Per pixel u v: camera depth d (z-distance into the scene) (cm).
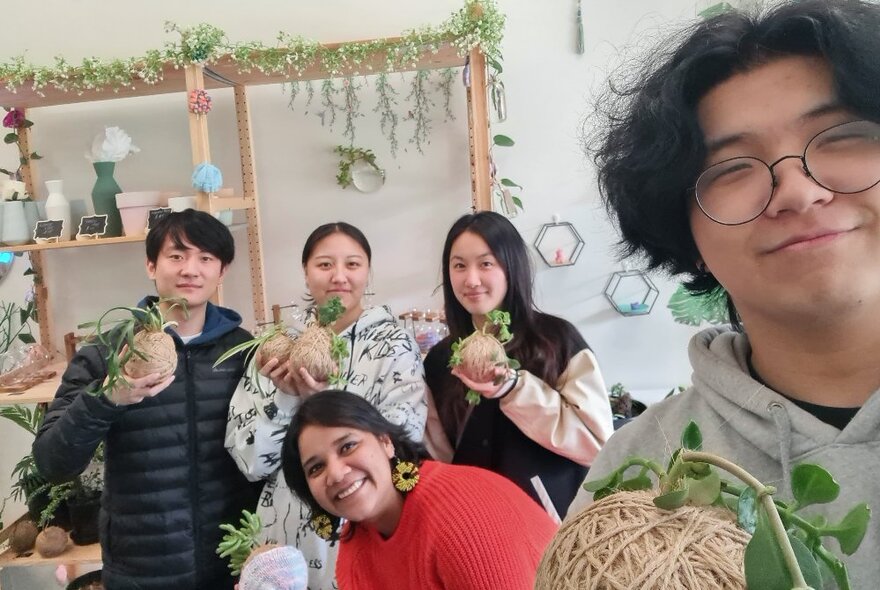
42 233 217
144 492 149
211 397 156
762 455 55
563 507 145
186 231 154
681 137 53
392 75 237
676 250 64
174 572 150
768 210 47
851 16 47
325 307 145
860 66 45
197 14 241
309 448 110
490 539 102
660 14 227
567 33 232
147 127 246
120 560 152
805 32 48
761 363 57
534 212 239
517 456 150
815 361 52
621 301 240
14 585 254
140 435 149
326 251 167
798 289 47
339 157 242
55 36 246
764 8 52
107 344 126
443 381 168
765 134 49
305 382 141
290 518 155
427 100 237
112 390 131
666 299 239
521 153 238
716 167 51
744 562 32
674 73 54
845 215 45
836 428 50
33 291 248
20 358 225
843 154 46
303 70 204
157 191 232
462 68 231
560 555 40
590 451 144
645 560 35
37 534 210
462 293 156
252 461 149
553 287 242
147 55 200
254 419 148
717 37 51
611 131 66
